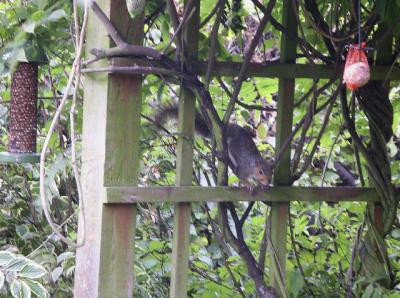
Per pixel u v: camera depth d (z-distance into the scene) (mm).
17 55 5152
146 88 5715
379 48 5164
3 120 7887
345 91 5227
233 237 5008
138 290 6047
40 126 7727
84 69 4371
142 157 6906
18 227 7031
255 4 4840
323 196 5039
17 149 5758
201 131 5457
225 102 6320
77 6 4562
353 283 5770
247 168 5453
